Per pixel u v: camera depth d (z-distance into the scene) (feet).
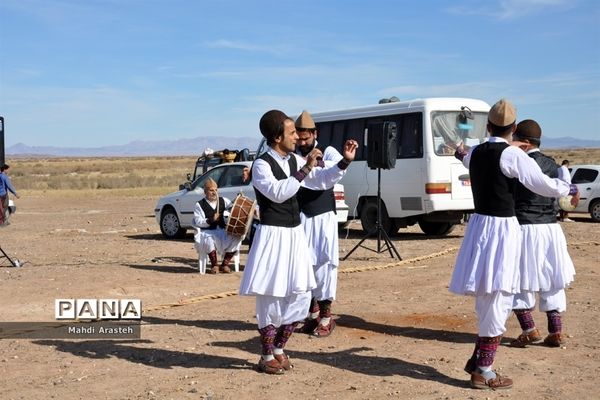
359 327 27.89
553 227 24.07
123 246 55.72
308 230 26.25
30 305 32.45
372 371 21.99
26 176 257.14
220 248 41.01
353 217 61.62
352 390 20.22
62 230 70.03
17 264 44.01
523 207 23.67
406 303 32.32
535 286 23.47
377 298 33.58
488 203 19.88
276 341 21.80
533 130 24.61
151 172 298.15
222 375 21.74
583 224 70.18
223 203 41.78
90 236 64.85
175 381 21.22
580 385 20.54
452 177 56.03
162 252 51.67
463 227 69.51
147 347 25.13
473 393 19.90
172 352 24.41
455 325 28.07
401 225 59.26
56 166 414.62
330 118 63.31
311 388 20.47
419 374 21.66
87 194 152.76
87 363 23.26
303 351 24.36
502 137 20.11
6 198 48.55
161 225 61.77
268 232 20.85
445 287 35.96
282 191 20.07
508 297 19.98
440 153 55.98
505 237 19.61
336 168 22.88
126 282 38.09
